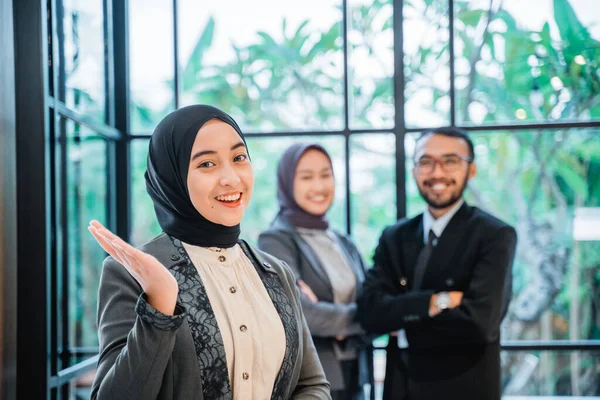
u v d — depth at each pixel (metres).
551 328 3.26
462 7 3.36
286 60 3.49
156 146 1.51
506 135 3.31
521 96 3.32
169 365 1.34
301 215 2.86
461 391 2.56
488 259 2.58
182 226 1.51
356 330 2.73
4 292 2.16
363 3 3.40
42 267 2.28
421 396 2.61
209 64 3.52
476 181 3.32
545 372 3.24
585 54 3.29
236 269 1.53
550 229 3.28
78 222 2.86
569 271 3.27
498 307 2.53
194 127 1.46
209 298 1.43
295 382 1.56
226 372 1.39
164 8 3.48
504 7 3.33
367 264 3.11
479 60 3.34
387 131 3.34
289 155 2.90
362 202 3.35
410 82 3.35
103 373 1.31
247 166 1.51
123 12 3.41
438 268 2.65
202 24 3.51
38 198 2.28
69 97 2.77
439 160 2.71
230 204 1.48
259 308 1.48
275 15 3.50
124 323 1.35
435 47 3.34
